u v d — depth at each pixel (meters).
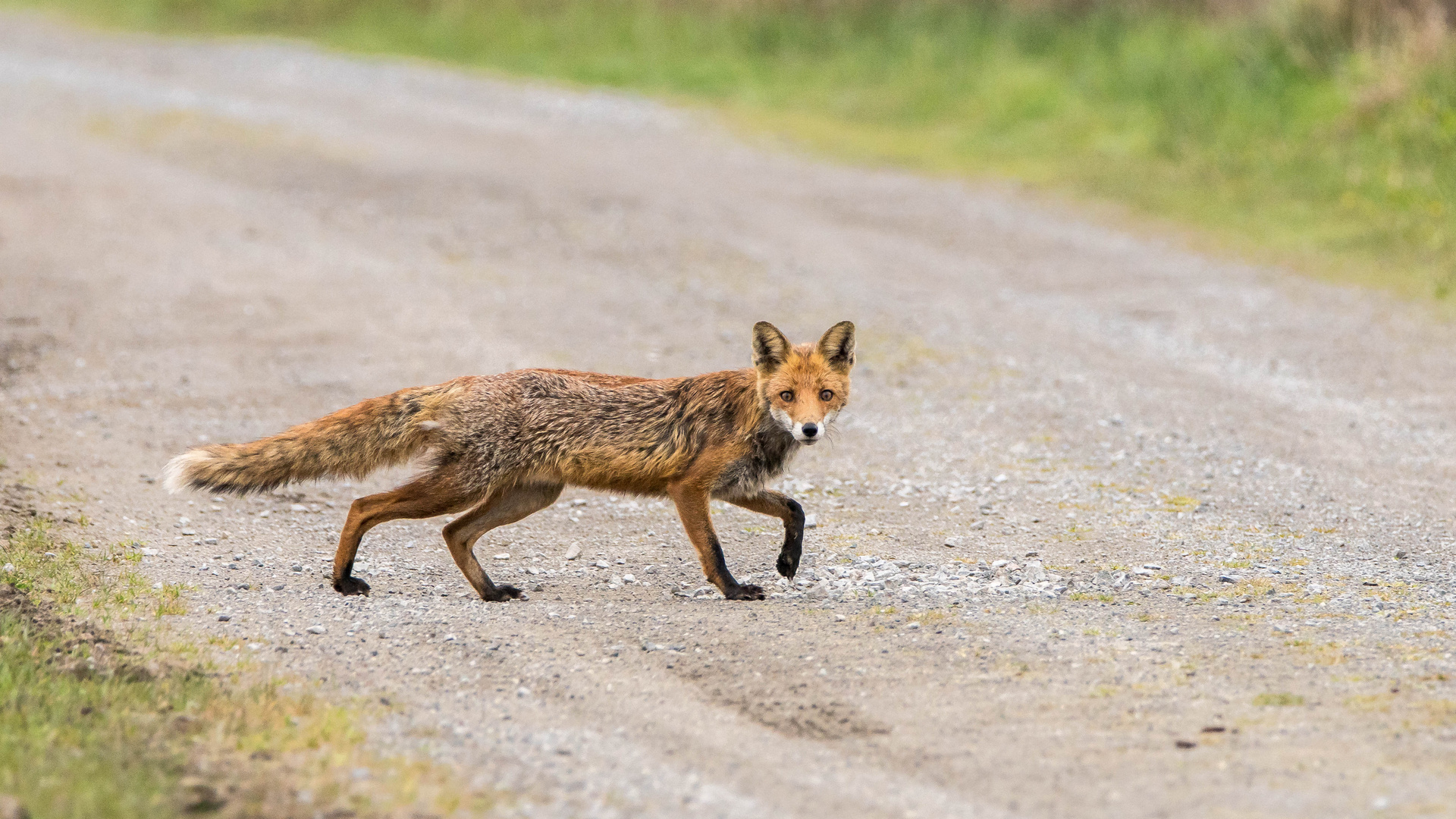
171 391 21.00
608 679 11.11
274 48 56.50
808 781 9.16
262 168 37.31
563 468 13.63
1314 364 23.02
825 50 51.44
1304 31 40.62
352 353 23.22
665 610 13.00
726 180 37.66
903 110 45.62
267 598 13.37
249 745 9.52
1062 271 29.84
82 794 8.40
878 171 39.38
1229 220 33.25
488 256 29.92
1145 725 9.86
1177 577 13.79
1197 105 40.09
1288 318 25.80
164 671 11.09
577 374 13.95
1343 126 35.97
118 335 23.69
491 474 13.41
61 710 9.84
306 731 9.80
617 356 23.27
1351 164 34.19
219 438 18.95
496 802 8.79
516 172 37.56
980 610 12.80
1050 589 13.41
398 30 58.31
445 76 51.69
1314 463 18.14
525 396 13.55
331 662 11.59
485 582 13.59
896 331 25.19
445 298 26.69
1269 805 8.45
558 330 24.73
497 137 42.25
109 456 17.98
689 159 40.09
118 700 10.18
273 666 11.44
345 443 13.54
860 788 9.03
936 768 9.30
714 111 46.56
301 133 41.66
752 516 16.52
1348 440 19.14
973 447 19.12
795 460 18.61
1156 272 29.59
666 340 24.27
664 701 10.65
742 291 27.61
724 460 13.41
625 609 13.07
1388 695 10.17
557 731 10.08
